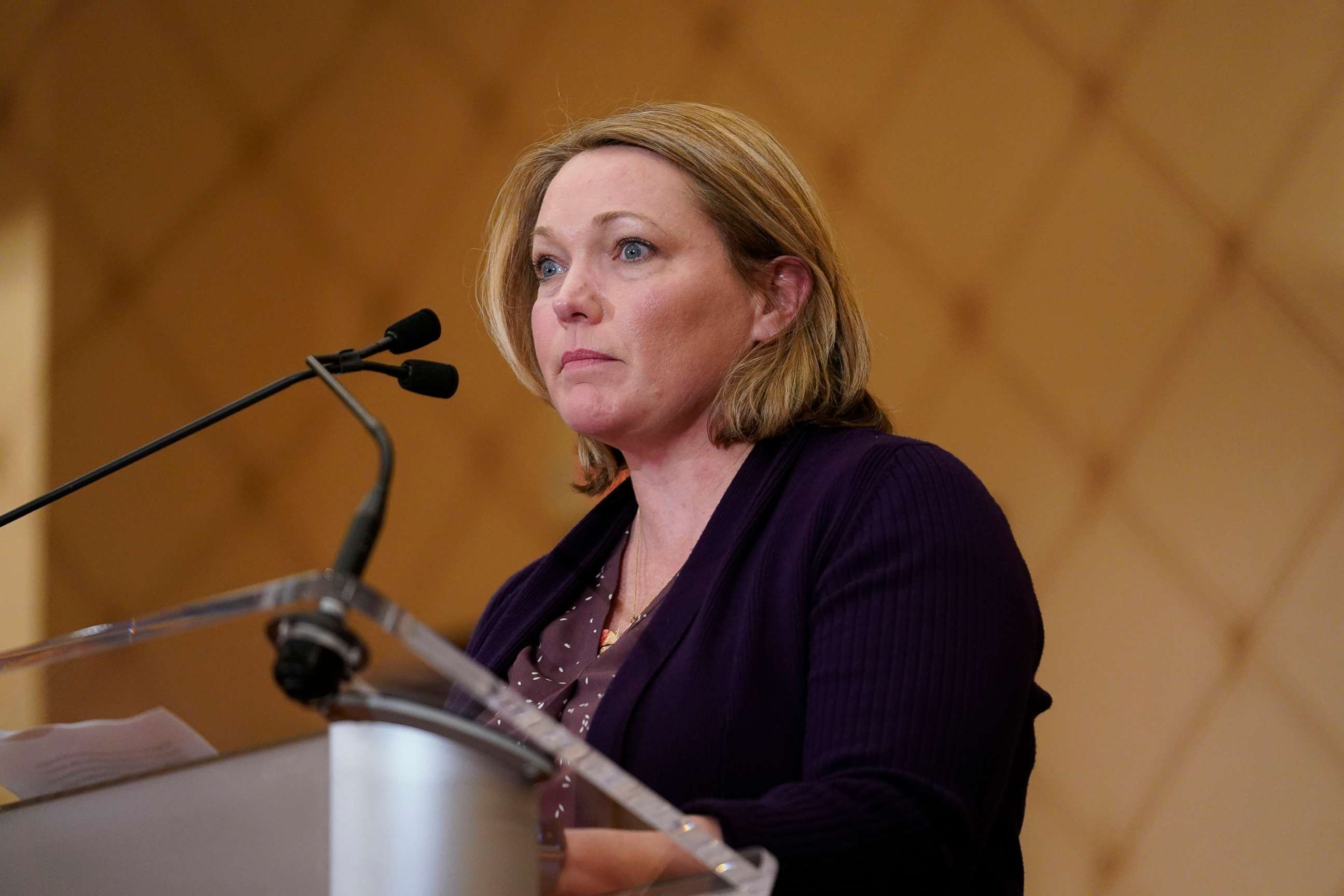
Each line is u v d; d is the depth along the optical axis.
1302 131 12.25
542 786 2.90
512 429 12.27
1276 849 11.55
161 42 11.98
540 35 12.55
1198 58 12.45
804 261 5.13
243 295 12.02
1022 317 12.31
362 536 3.12
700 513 5.07
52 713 2.96
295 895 2.74
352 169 12.41
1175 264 12.24
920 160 12.49
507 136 12.42
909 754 3.78
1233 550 11.91
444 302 12.31
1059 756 11.79
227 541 11.67
